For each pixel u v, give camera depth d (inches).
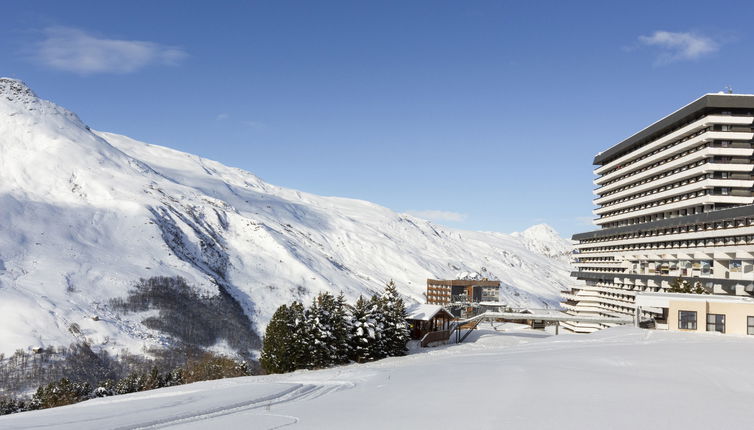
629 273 4500.5
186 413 727.7
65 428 653.9
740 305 1868.8
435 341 3314.5
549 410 581.3
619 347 1432.1
